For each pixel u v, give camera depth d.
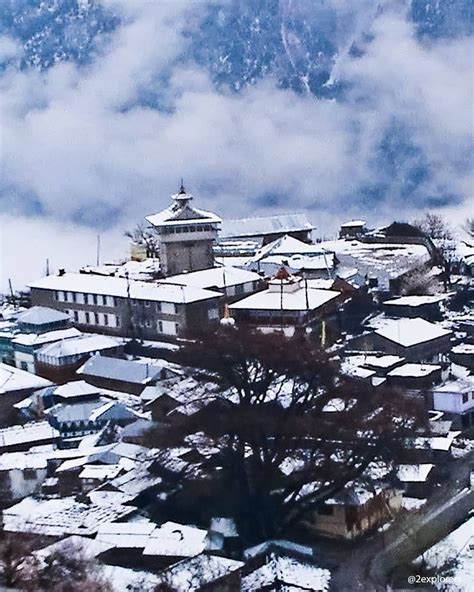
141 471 62.69
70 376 91.00
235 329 72.75
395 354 86.19
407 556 54.78
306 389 63.69
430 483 64.69
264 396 62.62
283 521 58.09
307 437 59.19
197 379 63.88
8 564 48.44
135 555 52.97
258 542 56.41
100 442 71.75
